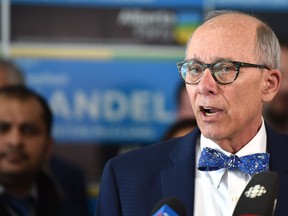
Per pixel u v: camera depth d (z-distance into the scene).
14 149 5.02
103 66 6.65
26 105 5.12
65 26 6.62
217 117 3.03
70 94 6.63
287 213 3.09
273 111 6.74
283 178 3.16
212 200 3.21
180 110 6.62
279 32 6.76
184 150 3.33
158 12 6.65
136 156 3.36
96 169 6.64
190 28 6.67
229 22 3.07
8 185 4.98
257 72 3.06
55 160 6.43
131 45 6.66
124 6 6.64
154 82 6.66
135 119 6.66
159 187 3.25
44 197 5.14
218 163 3.15
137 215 3.21
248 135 3.19
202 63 3.02
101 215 3.29
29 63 6.61
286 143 3.29
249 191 2.71
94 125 6.65
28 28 6.61
